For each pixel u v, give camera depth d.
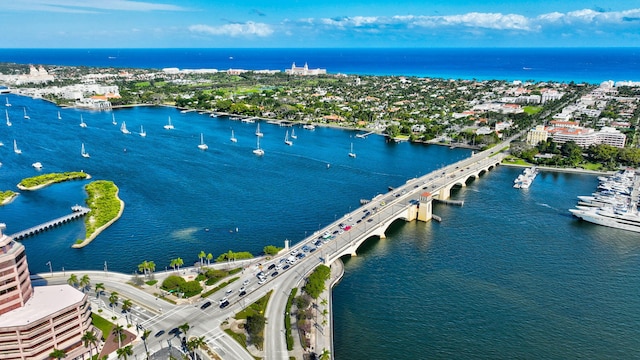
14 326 199.75
